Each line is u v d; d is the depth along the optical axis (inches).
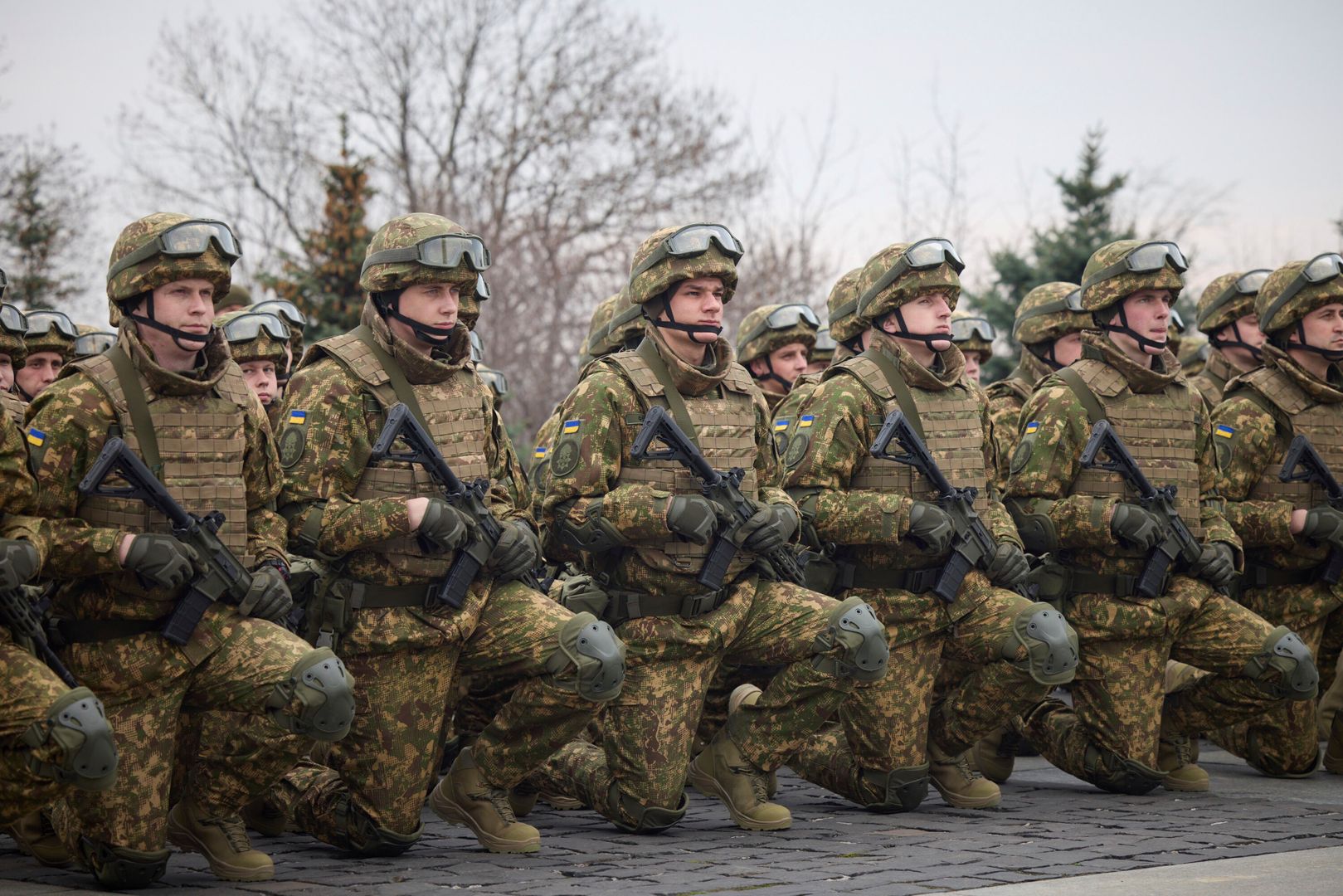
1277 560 547.2
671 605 424.2
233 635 353.7
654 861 379.9
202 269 355.9
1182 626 500.4
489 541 393.1
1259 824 432.8
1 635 319.9
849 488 471.8
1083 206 1405.0
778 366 630.5
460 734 499.5
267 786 363.3
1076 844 397.4
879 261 481.4
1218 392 624.1
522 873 364.5
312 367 396.2
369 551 384.5
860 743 462.0
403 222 400.8
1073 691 504.1
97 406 347.6
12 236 1576.0
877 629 423.5
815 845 402.0
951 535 458.6
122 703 346.6
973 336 690.2
